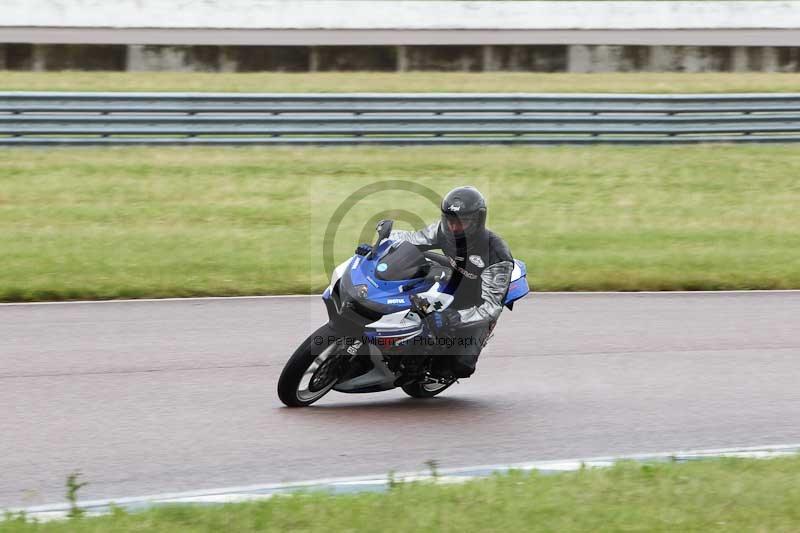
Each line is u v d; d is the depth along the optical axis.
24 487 19.92
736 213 50.91
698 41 96.69
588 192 52.84
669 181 55.47
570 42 93.75
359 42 90.06
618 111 59.53
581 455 22.97
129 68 78.75
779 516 18.42
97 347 30.11
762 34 103.44
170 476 20.69
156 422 23.97
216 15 97.81
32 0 94.31
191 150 55.94
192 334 31.72
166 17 97.06
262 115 56.22
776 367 30.62
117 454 21.88
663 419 25.80
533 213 48.88
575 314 35.72
